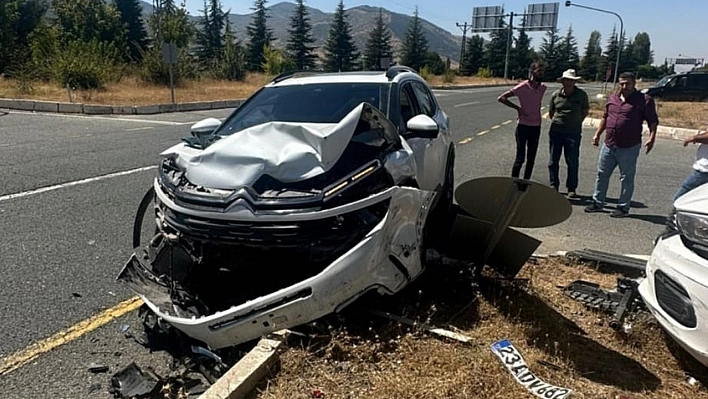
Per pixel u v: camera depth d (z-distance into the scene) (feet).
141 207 13.16
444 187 18.56
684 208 9.20
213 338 9.34
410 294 11.80
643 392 8.75
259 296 9.80
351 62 216.95
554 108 23.06
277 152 10.07
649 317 10.95
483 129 48.34
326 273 9.07
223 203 9.46
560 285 12.99
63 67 67.36
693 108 71.00
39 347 10.21
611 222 19.81
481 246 12.66
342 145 10.04
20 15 107.34
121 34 125.59
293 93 14.96
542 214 11.85
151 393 8.71
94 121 45.80
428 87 20.21
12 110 52.65
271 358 8.95
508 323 10.73
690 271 8.53
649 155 36.63
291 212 9.22
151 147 32.45
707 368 9.47
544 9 184.75
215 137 13.20
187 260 10.07
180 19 107.55
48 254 14.74
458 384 8.57
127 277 10.95
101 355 10.02
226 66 110.01
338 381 8.72
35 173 24.17
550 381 8.93
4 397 8.70
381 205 9.86
